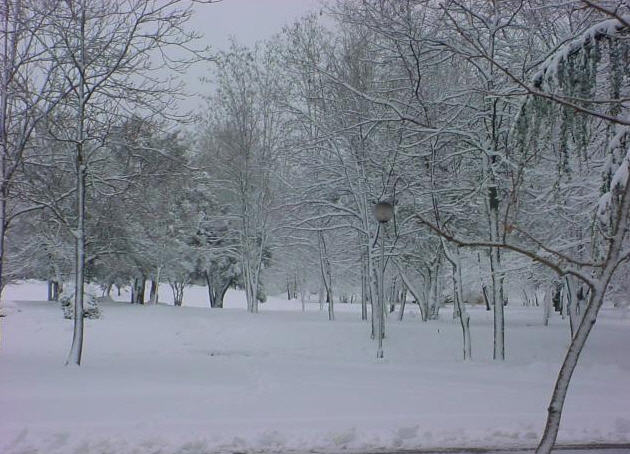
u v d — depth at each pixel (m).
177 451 7.80
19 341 23.16
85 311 28.12
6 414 9.31
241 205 33.91
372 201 23.62
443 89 20.41
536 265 19.05
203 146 34.06
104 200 25.00
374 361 18.75
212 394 11.43
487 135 19.36
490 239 18.64
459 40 17.88
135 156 16.27
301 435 8.47
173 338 24.61
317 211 26.95
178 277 41.53
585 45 9.79
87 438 7.98
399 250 25.22
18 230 28.97
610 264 3.73
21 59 14.27
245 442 8.16
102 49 14.52
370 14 18.31
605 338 22.56
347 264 31.91
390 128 21.31
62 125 15.02
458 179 21.16
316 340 23.16
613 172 10.91
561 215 16.55
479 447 8.24
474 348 21.30
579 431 9.01
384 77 21.47
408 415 9.85
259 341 23.66
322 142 23.89
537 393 12.28
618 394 12.43
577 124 10.20
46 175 16.44
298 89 27.17
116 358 18.45
